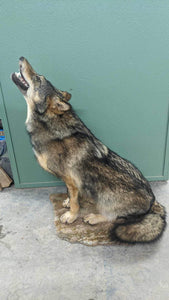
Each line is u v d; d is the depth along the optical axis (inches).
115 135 105.5
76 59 88.5
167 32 85.5
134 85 94.8
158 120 103.0
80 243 81.0
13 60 87.0
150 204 83.3
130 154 110.7
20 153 105.4
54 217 92.9
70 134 77.8
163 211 86.7
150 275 69.3
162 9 81.5
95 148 81.6
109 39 85.5
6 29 81.8
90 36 84.6
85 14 80.8
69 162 79.4
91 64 89.7
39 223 90.9
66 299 62.4
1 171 112.3
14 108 95.8
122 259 74.9
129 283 66.8
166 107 100.2
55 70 90.2
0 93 92.2
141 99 97.9
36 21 81.1
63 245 80.5
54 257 75.8
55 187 114.8
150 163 113.3
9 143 102.4
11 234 85.6
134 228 77.3
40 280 68.1
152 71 92.4
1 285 66.9
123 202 81.4
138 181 83.9
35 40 84.3
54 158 79.0
